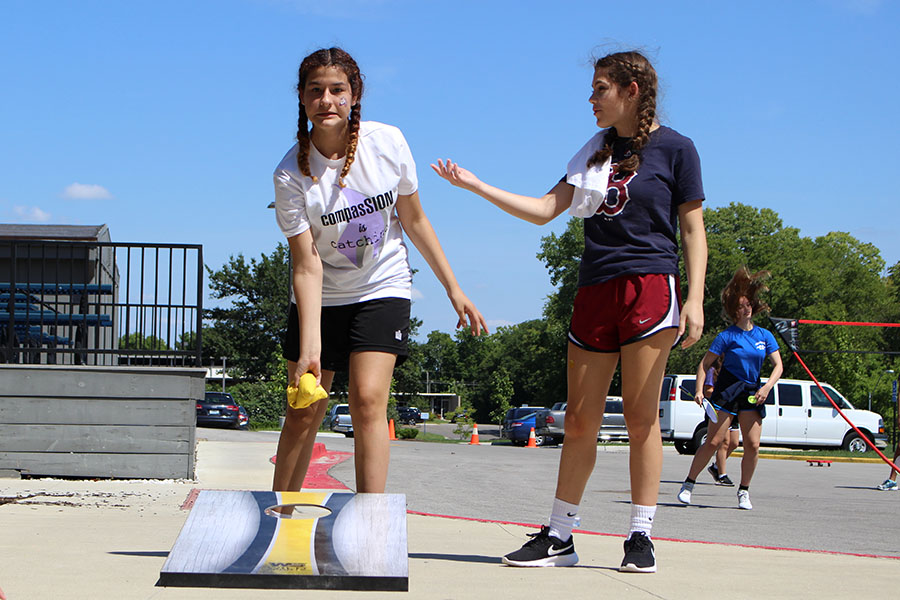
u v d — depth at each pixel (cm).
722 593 263
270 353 6681
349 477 998
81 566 278
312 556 243
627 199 322
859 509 777
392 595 233
